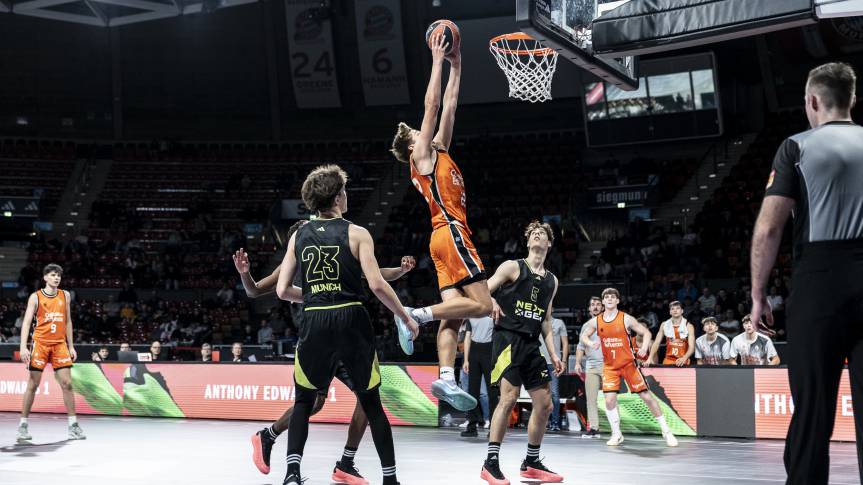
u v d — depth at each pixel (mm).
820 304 3045
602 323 8750
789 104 25141
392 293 4617
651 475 6195
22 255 24047
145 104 29406
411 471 6383
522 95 8805
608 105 24906
